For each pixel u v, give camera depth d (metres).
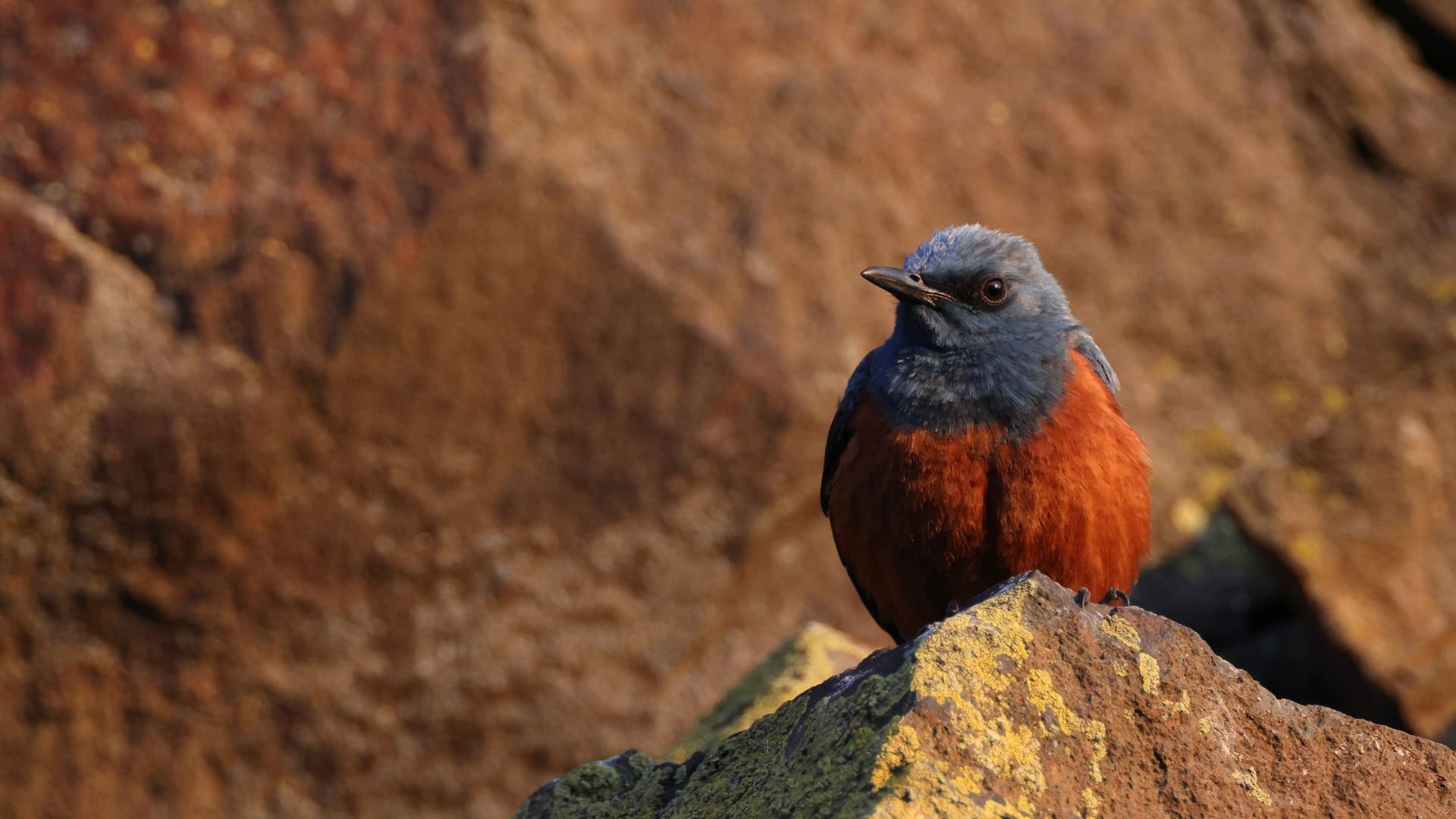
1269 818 5.56
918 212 14.72
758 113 14.48
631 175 13.84
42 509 12.32
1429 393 14.37
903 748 5.23
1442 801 5.80
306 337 12.77
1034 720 5.47
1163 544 15.13
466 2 13.81
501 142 13.29
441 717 13.09
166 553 12.56
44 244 12.69
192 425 12.50
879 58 15.15
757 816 5.52
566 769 13.23
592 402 13.41
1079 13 15.97
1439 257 16.12
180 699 12.70
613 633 13.38
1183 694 5.70
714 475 13.49
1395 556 13.84
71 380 12.41
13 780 12.45
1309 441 14.28
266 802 12.83
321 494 12.83
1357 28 16.70
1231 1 16.50
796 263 14.04
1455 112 16.59
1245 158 16.02
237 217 13.00
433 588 13.12
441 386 13.07
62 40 13.28
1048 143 15.36
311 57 13.52
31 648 12.45
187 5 13.47
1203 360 15.62
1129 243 15.55
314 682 12.90
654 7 14.55
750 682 9.39
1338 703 14.14
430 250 13.02
